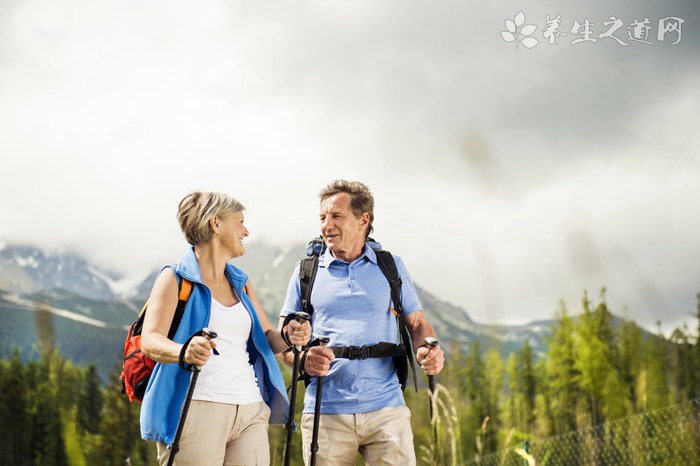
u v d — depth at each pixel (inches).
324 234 137.5
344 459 127.3
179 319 113.7
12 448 1092.5
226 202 120.3
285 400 122.2
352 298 131.6
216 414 110.4
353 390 127.3
